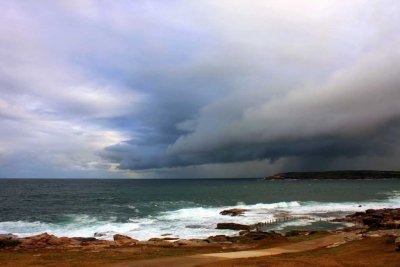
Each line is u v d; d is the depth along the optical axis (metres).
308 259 24.44
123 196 124.50
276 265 22.14
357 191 144.38
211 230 50.69
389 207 80.19
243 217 63.34
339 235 39.00
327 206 82.38
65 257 28.53
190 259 26.16
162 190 163.62
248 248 33.41
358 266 21.28
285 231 49.47
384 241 29.78
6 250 33.97
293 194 131.00
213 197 119.94
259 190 161.12
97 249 33.81
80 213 74.06
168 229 51.59
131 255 29.36
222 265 22.75
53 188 178.25
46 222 60.47
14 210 80.12
